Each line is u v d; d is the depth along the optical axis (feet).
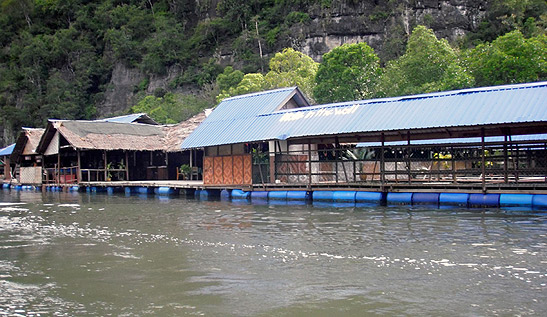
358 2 229.66
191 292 27.71
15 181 144.25
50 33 334.03
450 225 45.73
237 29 272.10
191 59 272.92
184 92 254.88
